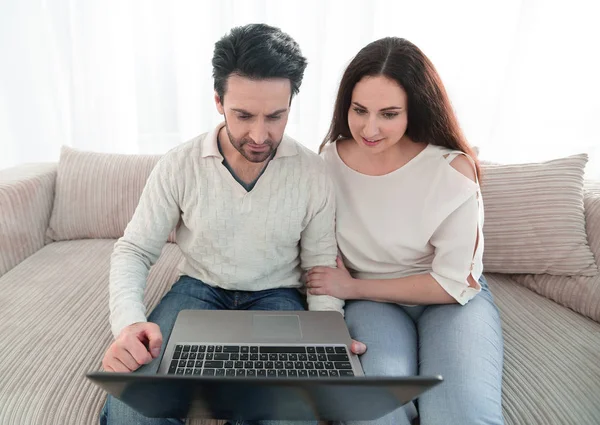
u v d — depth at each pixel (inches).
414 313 48.0
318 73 76.7
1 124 80.4
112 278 39.9
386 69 39.8
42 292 51.4
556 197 54.5
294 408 30.3
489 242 56.5
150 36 76.0
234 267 44.4
